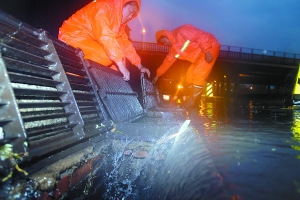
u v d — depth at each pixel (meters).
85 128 2.20
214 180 0.95
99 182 2.26
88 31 3.96
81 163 1.92
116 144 2.65
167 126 2.80
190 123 3.05
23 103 1.58
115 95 3.52
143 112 4.45
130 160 2.57
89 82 2.94
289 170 1.07
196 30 6.31
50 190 1.49
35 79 1.87
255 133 2.18
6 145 1.38
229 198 0.78
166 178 1.64
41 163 1.59
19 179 1.36
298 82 7.69
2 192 1.23
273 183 0.91
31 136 1.55
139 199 2.31
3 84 1.49
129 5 4.23
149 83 6.08
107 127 2.69
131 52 5.22
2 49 1.61
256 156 1.31
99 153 2.26
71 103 2.20
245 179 0.95
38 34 2.21
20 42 1.82
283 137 1.97
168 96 13.31
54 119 1.95
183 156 1.57
